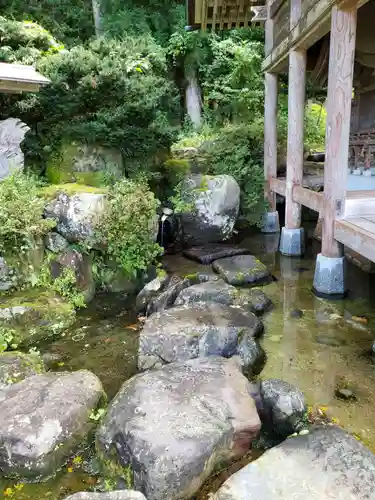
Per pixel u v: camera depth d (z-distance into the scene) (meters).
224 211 8.56
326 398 3.53
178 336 4.13
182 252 7.94
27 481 2.87
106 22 11.66
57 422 3.03
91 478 2.88
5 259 5.29
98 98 7.14
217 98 12.62
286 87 12.17
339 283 5.55
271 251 8.09
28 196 5.51
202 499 2.65
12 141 6.11
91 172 7.04
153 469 2.53
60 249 5.85
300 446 2.74
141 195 6.11
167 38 12.62
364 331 4.71
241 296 5.43
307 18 5.87
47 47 7.82
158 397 3.13
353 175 8.62
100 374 4.13
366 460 2.61
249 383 3.53
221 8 9.04
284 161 10.85
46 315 4.99
